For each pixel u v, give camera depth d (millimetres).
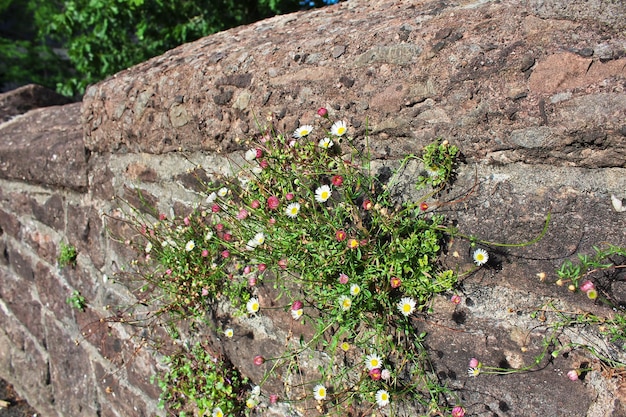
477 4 1242
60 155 2469
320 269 1373
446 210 1236
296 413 1622
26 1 10383
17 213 2998
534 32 1091
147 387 2191
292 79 1451
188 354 1980
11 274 3225
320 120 1398
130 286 2211
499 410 1205
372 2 1753
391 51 1261
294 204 1406
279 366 1654
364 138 1342
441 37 1194
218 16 5082
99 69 5820
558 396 1121
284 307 1542
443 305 1265
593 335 1073
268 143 1495
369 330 1378
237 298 1729
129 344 2264
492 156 1156
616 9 1022
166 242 1899
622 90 987
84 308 2535
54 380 2891
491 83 1117
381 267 1302
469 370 1227
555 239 1094
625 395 1036
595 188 1049
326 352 1507
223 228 1721
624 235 1020
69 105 3254
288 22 1916
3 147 2938
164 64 2010
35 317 2996
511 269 1163
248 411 1784
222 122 1646
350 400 1417
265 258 1524
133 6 4855
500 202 1157
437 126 1205
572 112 1030
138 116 1972
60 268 2695
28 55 9289
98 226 2350
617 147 998
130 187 2133
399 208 1306
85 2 5461
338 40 1407
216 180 1738
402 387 1351
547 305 1124
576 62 1033
